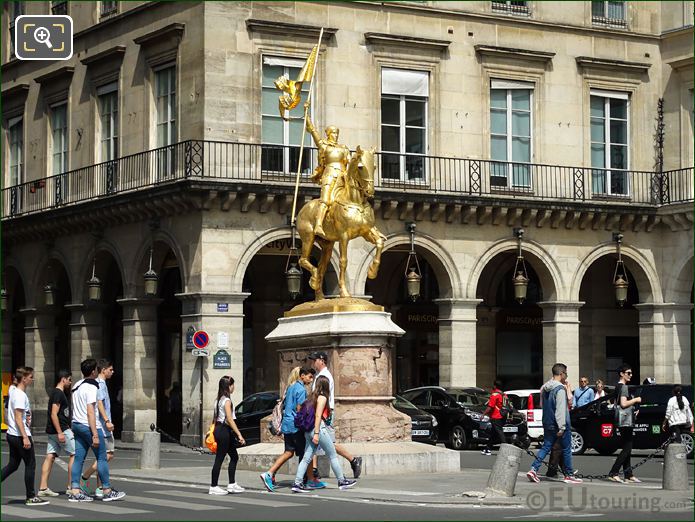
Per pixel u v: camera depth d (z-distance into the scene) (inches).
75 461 862.5
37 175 1895.9
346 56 1653.5
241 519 722.2
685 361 1796.3
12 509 808.3
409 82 1692.9
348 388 1024.2
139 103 1684.3
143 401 1658.5
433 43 1695.4
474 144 1726.1
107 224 1707.7
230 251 1556.3
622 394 956.0
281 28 1609.3
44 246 1849.2
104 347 1833.2
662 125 1831.9
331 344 1030.4
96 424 856.9
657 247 1803.6
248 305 1750.7
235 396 1550.2
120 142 1718.8
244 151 1581.0
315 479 911.0
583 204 1734.7
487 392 1533.0
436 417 1505.9
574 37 1790.1
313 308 1061.8
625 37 1823.3
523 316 1868.8
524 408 1572.3
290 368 1079.6
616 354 1894.7
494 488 837.8
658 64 1839.3
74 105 1819.6
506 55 1743.4
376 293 1811.0
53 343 1886.1
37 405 1870.1
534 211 1713.8
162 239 1611.7
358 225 1064.2
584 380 1488.7
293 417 893.2
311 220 1079.0
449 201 1658.5
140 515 756.0
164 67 1649.9
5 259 1942.7
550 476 959.6
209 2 1578.5
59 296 1914.4
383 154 1667.1
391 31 1683.1
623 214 1761.8
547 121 1771.7
